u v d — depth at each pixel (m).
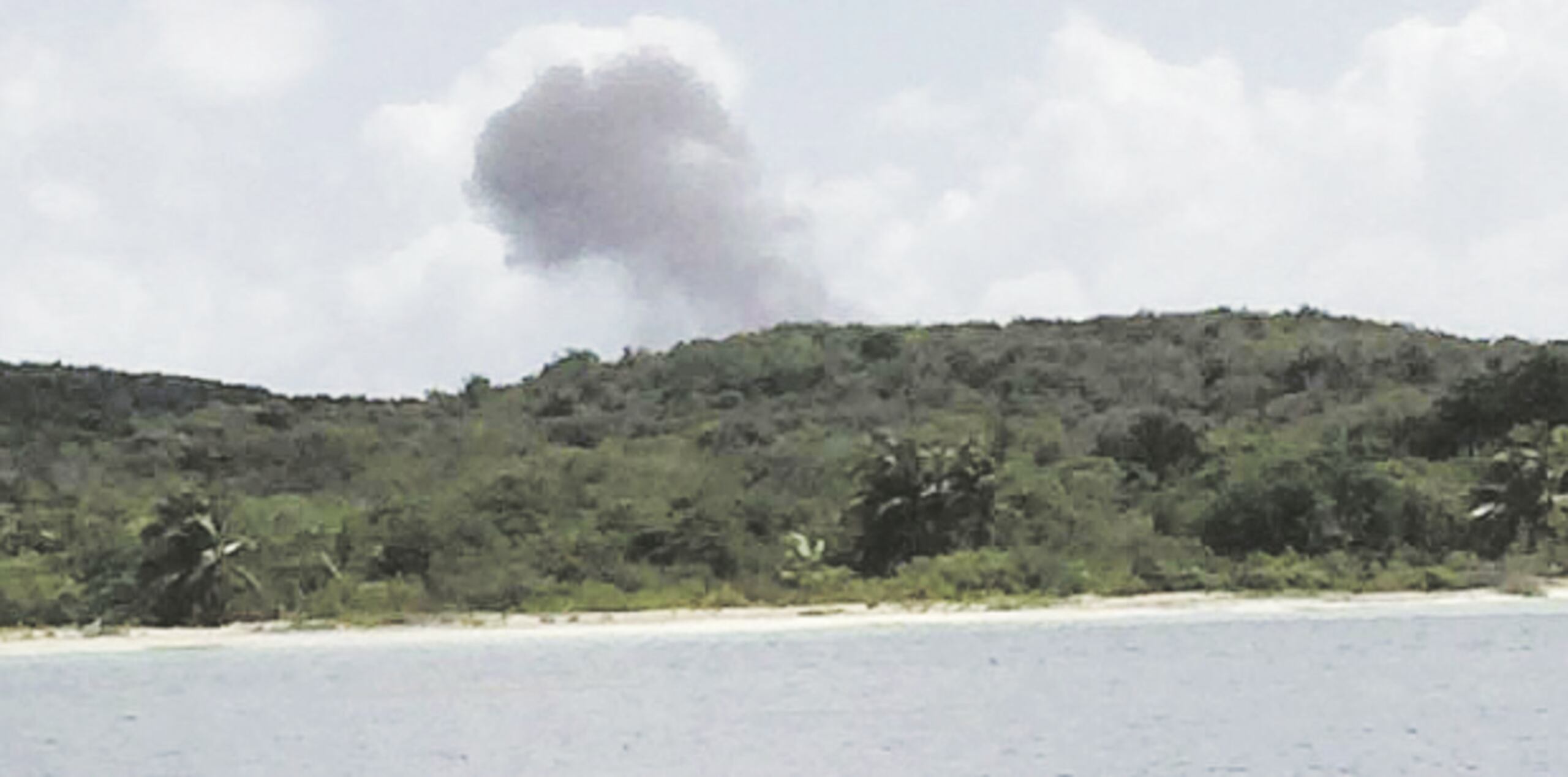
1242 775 163.62
